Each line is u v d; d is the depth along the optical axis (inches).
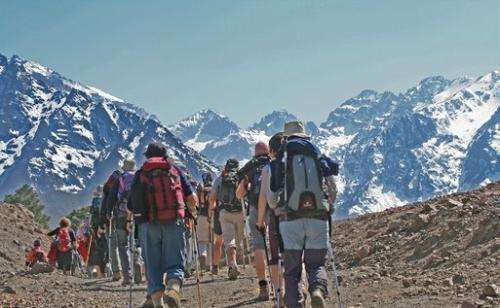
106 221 1190.9
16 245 1748.3
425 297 717.3
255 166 861.8
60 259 1536.7
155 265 685.3
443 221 1050.7
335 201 609.3
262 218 698.2
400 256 1019.9
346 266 1082.7
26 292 1035.3
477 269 816.3
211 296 938.7
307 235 594.9
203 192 1246.9
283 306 682.8
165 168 694.5
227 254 1089.4
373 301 748.0
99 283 1151.6
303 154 604.4
